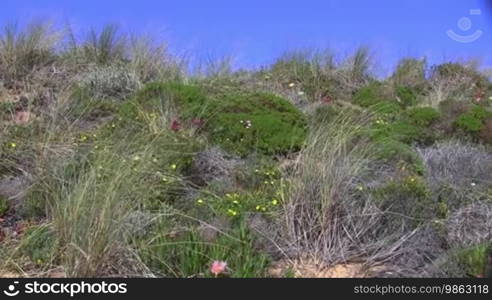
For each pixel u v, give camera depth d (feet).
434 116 26.43
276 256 16.06
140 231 15.56
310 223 16.51
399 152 20.97
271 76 33.99
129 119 22.59
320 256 15.98
